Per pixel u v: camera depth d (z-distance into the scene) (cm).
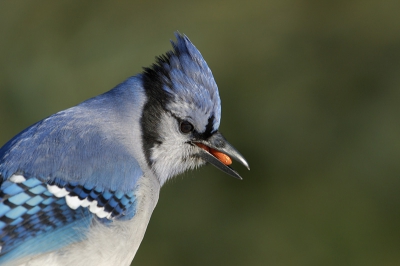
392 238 1142
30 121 1249
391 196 1157
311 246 1156
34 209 618
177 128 735
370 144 1181
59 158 650
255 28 1302
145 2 1333
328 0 1302
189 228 1193
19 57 1286
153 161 729
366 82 1231
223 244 1178
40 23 1306
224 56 1284
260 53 1281
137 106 721
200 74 730
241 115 1243
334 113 1219
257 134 1225
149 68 737
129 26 1301
